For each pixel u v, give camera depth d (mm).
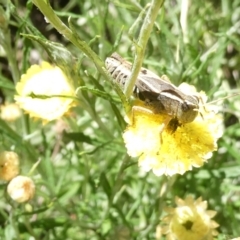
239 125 198
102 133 194
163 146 127
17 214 161
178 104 122
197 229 141
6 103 213
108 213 179
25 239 195
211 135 130
